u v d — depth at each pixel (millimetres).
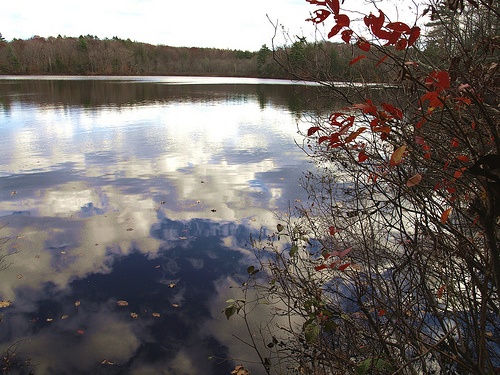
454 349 1970
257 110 24781
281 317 4348
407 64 1403
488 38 2059
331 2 1335
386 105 1474
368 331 3150
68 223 6863
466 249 1888
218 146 13383
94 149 12766
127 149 12812
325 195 6113
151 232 6551
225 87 51156
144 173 9945
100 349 3998
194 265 5523
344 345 3211
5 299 4758
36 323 4363
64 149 12711
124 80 69875
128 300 4766
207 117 21172
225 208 7547
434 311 2174
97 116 21203
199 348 3990
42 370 3729
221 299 4750
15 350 3973
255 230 6551
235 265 5488
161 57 107688
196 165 10773
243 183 9078
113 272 5352
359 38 1387
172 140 14438
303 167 10367
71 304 4684
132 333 4215
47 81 60656
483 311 1633
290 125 18250
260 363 3758
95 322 4387
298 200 7645
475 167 1270
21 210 7406
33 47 94438
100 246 6059
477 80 1829
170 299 4773
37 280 5160
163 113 22859
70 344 4059
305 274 4477
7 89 41312
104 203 7812
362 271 3146
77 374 3695
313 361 3168
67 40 102938
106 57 98938
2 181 9156
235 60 104562
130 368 3762
